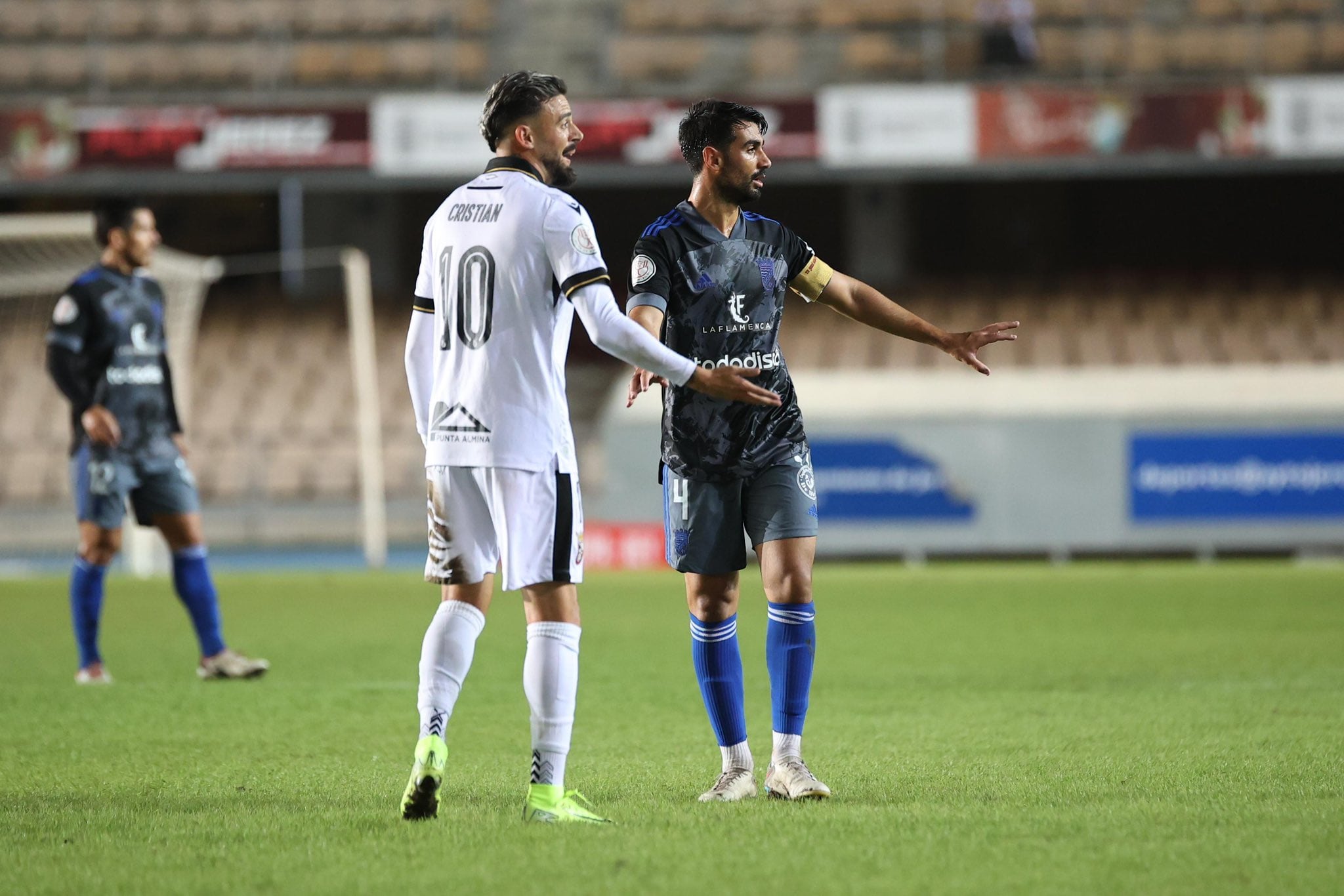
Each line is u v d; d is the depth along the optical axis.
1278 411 64.81
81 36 88.94
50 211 89.81
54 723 21.14
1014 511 65.75
